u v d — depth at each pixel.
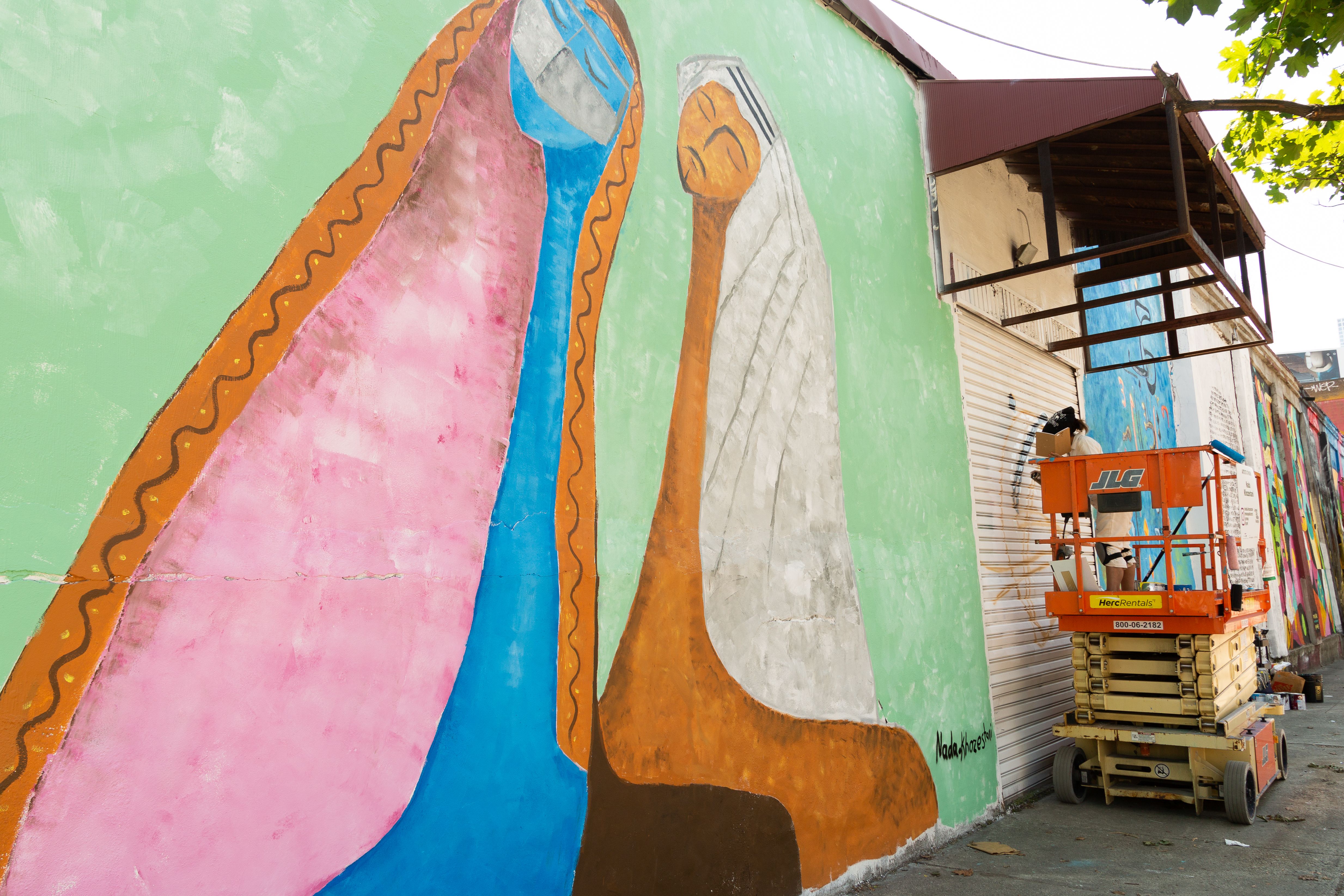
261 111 2.82
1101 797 7.83
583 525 3.79
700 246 4.71
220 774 2.47
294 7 2.96
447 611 3.16
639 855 3.84
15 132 2.27
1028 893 5.12
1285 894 5.08
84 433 2.30
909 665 6.12
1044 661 8.42
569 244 3.90
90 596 2.27
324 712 2.74
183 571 2.45
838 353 5.83
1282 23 6.14
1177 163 6.23
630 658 3.94
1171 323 9.11
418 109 3.31
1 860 2.05
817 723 5.10
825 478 5.52
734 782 4.42
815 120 5.96
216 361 2.60
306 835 2.65
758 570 4.82
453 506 3.23
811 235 5.71
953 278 7.61
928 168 7.42
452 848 3.07
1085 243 10.77
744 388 4.91
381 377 3.04
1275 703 8.39
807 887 4.80
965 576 7.14
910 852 5.81
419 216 3.25
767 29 5.62
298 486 2.75
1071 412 8.42
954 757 6.54
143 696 2.33
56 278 2.29
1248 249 9.55
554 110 3.92
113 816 2.25
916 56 7.43
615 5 4.36
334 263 2.95
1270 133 8.67
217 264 2.64
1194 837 6.42
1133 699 7.28
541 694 3.49
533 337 3.66
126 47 2.52
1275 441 21.25
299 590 2.72
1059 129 6.70
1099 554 8.23
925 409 6.91
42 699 2.16
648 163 4.43
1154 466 7.25
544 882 3.40
